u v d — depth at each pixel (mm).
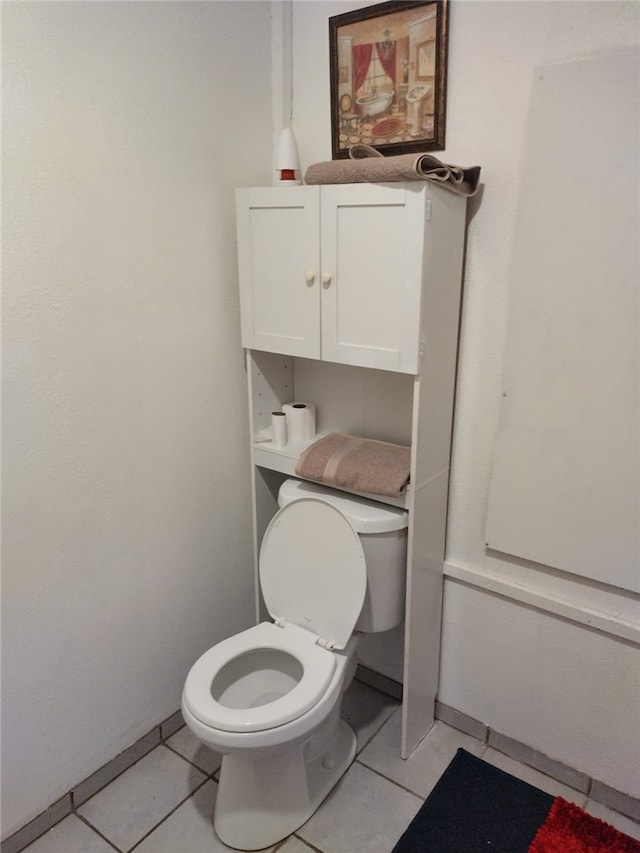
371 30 1534
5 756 1443
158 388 1615
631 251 1290
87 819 1590
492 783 1695
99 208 1386
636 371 1337
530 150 1363
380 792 1669
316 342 1582
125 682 1696
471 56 1419
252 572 2057
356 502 1665
